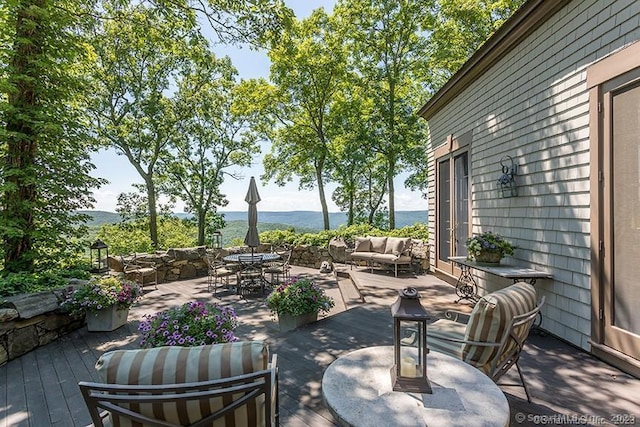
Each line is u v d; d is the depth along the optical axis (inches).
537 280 150.6
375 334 144.6
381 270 310.5
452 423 50.9
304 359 120.6
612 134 113.0
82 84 205.8
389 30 454.6
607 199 114.7
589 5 121.9
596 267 118.0
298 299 154.5
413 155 483.8
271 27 264.1
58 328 154.8
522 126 161.6
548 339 136.6
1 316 126.4
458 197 236.8
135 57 464.1
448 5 413.4
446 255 259.9
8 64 185.2
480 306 79.0
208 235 645.3
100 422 48.9
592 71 120.6
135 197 574.2
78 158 205.9
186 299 230.1
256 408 52.1
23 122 184.2
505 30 161.3
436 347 92.4
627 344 106.5
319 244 384.8
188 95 529.7
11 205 180.7
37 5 185.5
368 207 725.3
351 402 56.8
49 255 196.7
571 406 87.0
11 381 112.4
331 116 508.4
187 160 589.3
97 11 254.4
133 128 502.3
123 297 167.9
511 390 95.7
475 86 208.5
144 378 48.2
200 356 50.3
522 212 161.8
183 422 49.8
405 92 504.7
